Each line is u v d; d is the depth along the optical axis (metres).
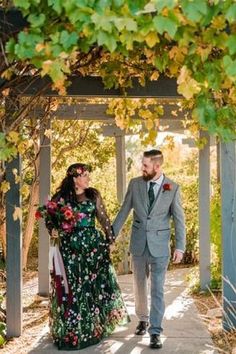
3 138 2.82
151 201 4.42
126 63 3.89
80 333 4.31
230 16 2.13
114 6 2.14
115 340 4.53
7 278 4.65
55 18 2.37
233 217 4.58
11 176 4.50
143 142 5.05
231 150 4.55
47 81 4.08
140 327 4.68
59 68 2.26
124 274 8.18
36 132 5.81
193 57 2.52
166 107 5.86
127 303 5.99
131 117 5.46
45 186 6.19
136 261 4.49
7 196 4.54
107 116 5.89
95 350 4.29
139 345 4.39
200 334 4.70
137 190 4.49
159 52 2.76
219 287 6.49
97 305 4.46
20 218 4.58
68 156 8.91
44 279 6.48
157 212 4.39
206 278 6.50
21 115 3.88
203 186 6.52
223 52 2.53
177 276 7.79
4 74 3.15
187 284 7.10
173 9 2.10
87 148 8.91
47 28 2.38
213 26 2.37
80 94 4.31
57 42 2.27
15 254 4.62
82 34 2.29
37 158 6.80
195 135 6.41
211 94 2.79
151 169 4.42
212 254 6.96
